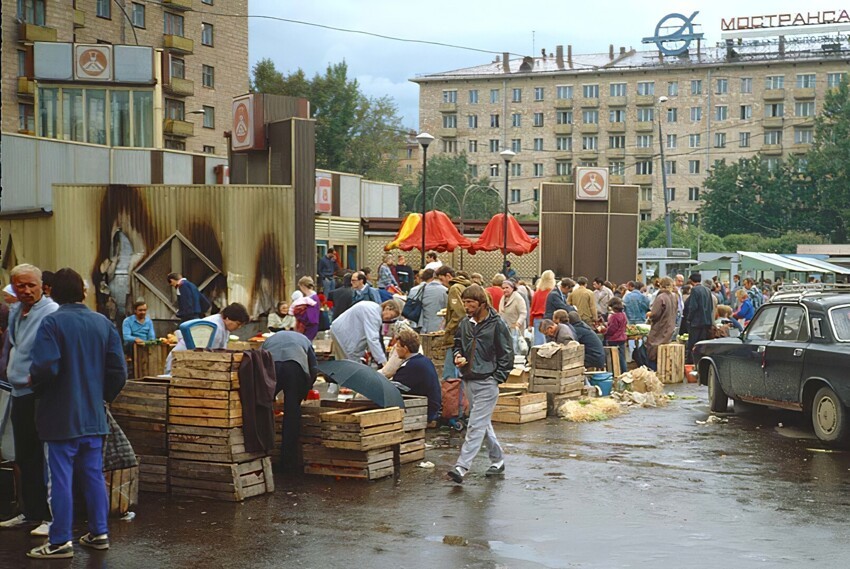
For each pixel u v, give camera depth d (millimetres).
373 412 9508
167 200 20469
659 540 7348
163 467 8750
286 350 9664
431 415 11781
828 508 8461
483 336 9523
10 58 52125
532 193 117625
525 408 13578
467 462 9461
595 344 16203
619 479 9656
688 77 111125
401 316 16844
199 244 20312
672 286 20219
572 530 7633
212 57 70250
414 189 102875
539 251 33281
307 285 15984
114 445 7852
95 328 6938
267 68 90688
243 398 8633
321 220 33750
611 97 113812
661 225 91750
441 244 29719
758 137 109062
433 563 6680
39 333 6707
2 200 27875
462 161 109375
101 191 20656
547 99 116625
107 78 31812
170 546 7051
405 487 9180
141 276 20469
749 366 13773
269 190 20328
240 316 10367
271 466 9523
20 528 7562
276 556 6812
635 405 15656
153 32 64625
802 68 107312
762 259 43031
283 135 21750
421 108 121750
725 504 8594
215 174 33375
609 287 23969
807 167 99000
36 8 54062
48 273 8047
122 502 7891
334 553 6898
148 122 32125
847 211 95562
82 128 32000
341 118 91188
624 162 113875
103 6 60375
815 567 6672
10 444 7543
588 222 33344
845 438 11758
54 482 6762
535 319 19594
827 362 11984
